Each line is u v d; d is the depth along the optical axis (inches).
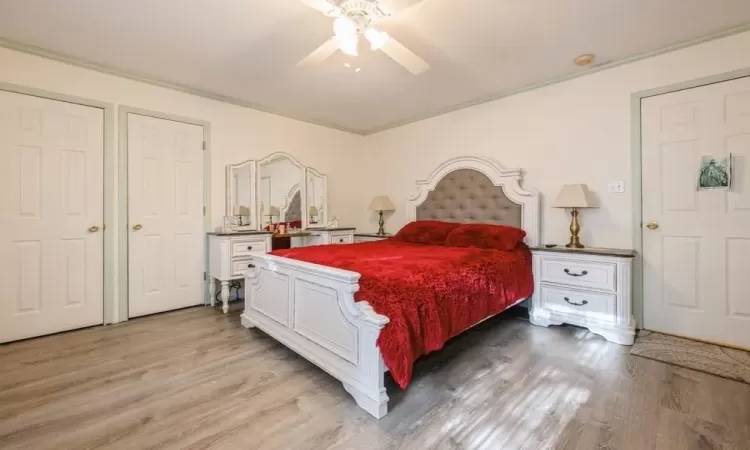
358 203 201.8
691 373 81.0
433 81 128.0
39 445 56.5
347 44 78.4
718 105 96.6
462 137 156.3
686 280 102.1
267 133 160.7
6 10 82.8
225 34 94.4
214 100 143.2
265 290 104.6
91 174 114.7
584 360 89.1
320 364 77.8
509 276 106.3
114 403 69.2
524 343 101.7
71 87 110.5
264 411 66.6
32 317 104.8
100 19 86.9
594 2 80.4
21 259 103.1
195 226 139.2
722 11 84.4
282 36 95.5
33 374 81.4
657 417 63.9
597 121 117.6
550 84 128.1
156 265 129.3
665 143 105.0
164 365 86.4
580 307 108.7
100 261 116.6
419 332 69.6
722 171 96.0
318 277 80.5
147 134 126.3
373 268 85.0
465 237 131.0
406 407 68.2
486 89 136.4
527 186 134.7
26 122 103.3
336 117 173.3
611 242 115.2
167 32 93.3
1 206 100.0
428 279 78.4
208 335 107.8
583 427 61.3
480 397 71.7
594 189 118.4
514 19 87.6
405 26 90.7
